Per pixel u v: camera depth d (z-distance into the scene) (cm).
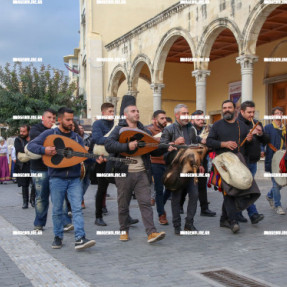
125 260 470
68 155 514
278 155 711
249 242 544
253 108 660
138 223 690
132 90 2070
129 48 2080
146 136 527
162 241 561
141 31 1938
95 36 2653
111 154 548
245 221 676
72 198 522
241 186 556
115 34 2702
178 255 489
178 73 2527
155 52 1816
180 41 1970
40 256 491
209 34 1455
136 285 385
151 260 469
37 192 619
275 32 1748
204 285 383
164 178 582
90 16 2662
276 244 531
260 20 1245
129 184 544
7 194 1199
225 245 531
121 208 561
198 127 789
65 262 465
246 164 655
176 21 1647
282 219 694
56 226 532
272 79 1873
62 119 533
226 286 379
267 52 1916
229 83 2181
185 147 565
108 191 1163
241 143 614
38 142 523
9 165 1589
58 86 2561
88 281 397
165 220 670
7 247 538
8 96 2348
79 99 2727
